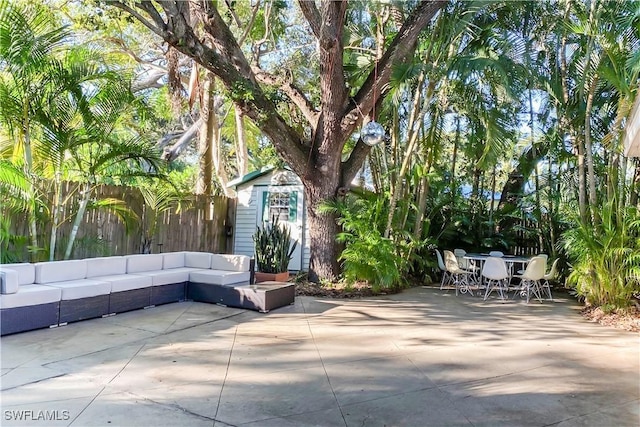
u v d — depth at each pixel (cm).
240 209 1105
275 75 867
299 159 788
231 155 2016
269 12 917
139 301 592
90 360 377
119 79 674
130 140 706
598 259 623
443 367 385
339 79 758
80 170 671
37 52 584
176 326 507
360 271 750
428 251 959
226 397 308
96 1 598
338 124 781
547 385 346
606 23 595
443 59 755
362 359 403
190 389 320
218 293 639
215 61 683
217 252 1043
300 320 557
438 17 763
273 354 410
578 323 574
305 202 1035
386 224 820
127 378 338
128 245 823
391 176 864
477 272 936
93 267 578
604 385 348
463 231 999
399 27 809
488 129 738
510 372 376
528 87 786
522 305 705
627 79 557
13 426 256
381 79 746
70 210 705
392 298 741
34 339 437
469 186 1065
